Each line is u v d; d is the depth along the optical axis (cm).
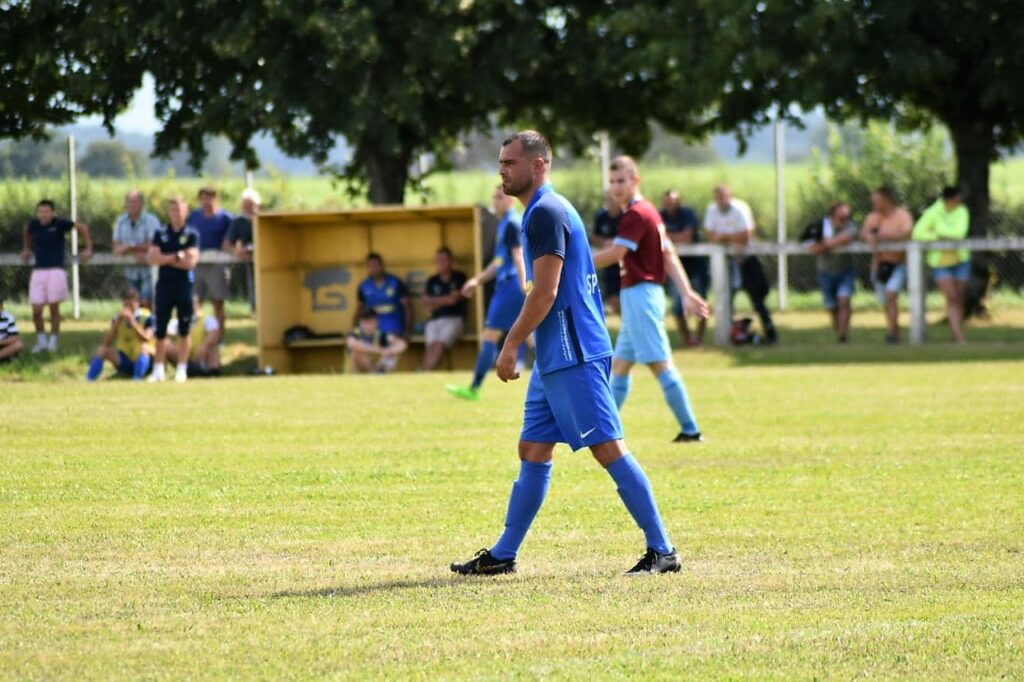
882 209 6544
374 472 3094
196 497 2786
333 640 1702
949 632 1700
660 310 3456
